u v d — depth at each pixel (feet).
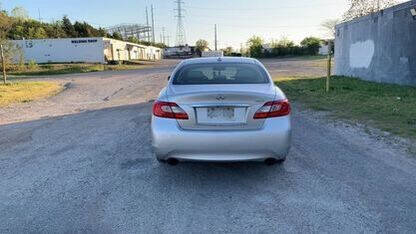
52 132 25.49
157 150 14.66
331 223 11.76
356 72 60.59
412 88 41.37
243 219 12.12
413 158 17.85
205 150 14.17
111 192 14.46
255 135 14.14
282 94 15.37
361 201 13.29
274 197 13.75
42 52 189.98
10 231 11.60
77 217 12.46
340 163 17.35
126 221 12.10
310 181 15.21
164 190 14.57
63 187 15.06
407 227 11.46
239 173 16.24
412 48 43.68
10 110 36.76
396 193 13.93
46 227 11.83
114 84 65.46
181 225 11.79
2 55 65.77
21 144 22.24
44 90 57.00
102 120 29.73
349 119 26.89
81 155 19.48
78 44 188.85
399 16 46.26
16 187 15.15
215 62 18.38
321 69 95.25
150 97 44.98
